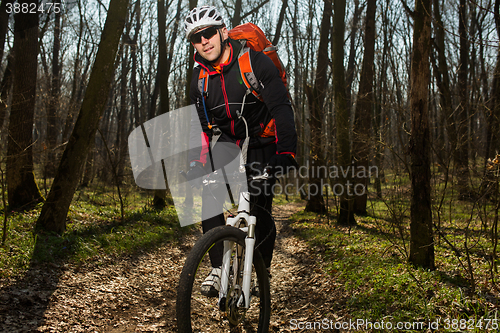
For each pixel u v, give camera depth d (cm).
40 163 995
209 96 208
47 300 371
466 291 331
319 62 1450
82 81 2131
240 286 215
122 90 2219
